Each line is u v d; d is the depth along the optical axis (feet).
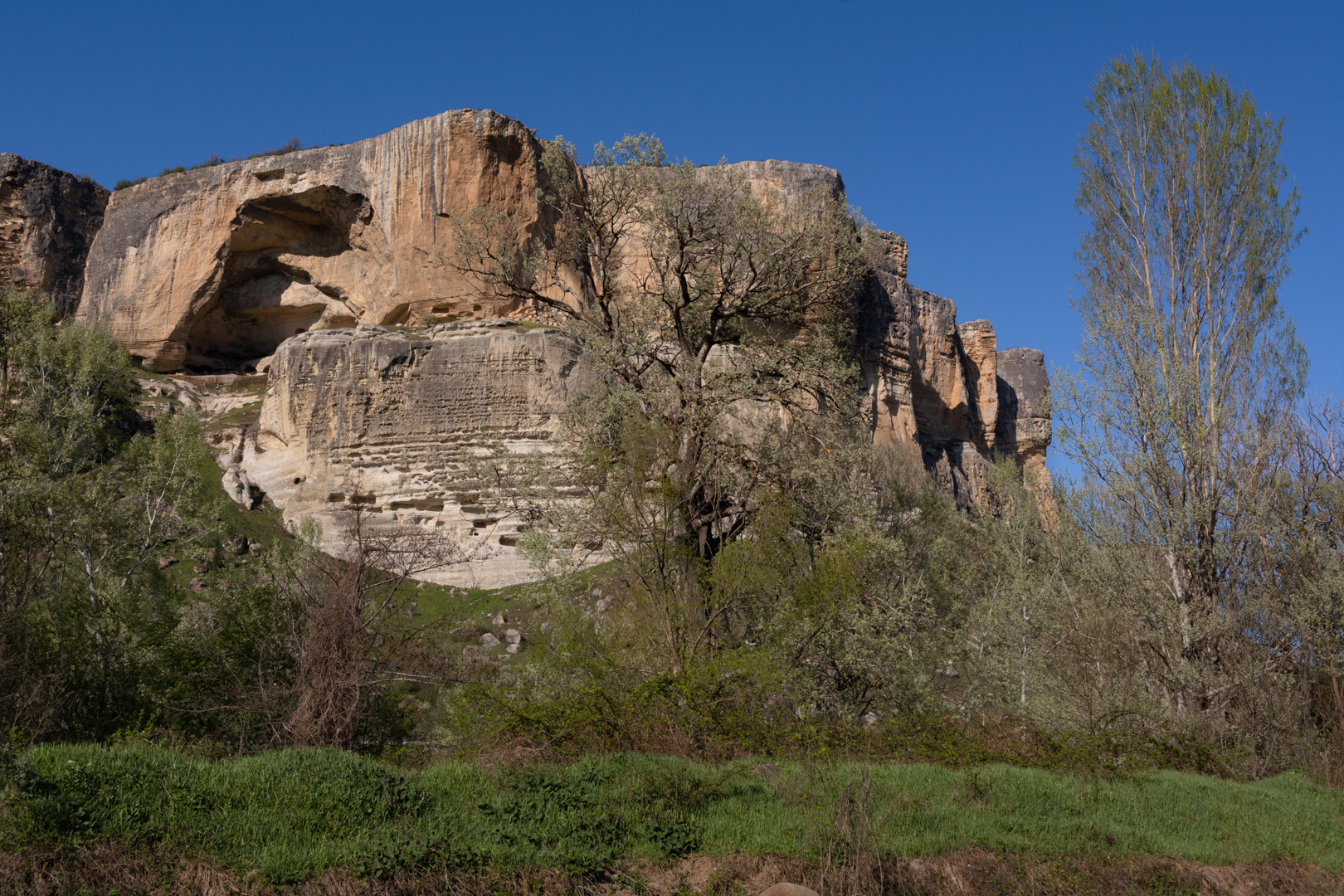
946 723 47.37
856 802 30.96
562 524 53.67
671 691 39.96
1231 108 68.18
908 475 89.86
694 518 53.26
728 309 66.95
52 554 60.18
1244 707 54.60
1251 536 59.16
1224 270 66.69
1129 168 70.13
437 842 27.40
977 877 30.22
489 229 74.23
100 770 27.27
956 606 71.92
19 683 43.47
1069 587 65.05
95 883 23.57
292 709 42.83
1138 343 65.26
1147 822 36.17
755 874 28.48
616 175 68.64
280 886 24.59
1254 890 32.78
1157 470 60.90
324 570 50.01
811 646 49.85
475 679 48.08
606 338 62.95
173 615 59.93
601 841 29.37
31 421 72.90
